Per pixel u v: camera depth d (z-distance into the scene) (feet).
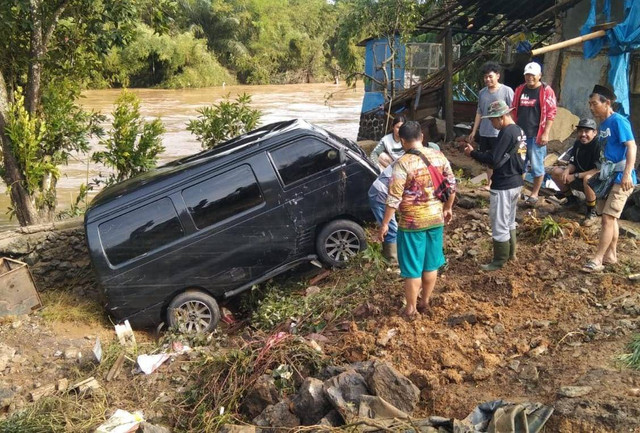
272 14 211.00
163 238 23.11
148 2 36.40
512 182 20.13
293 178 24.07
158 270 23.09
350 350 17.89
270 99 136.36
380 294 20.92
